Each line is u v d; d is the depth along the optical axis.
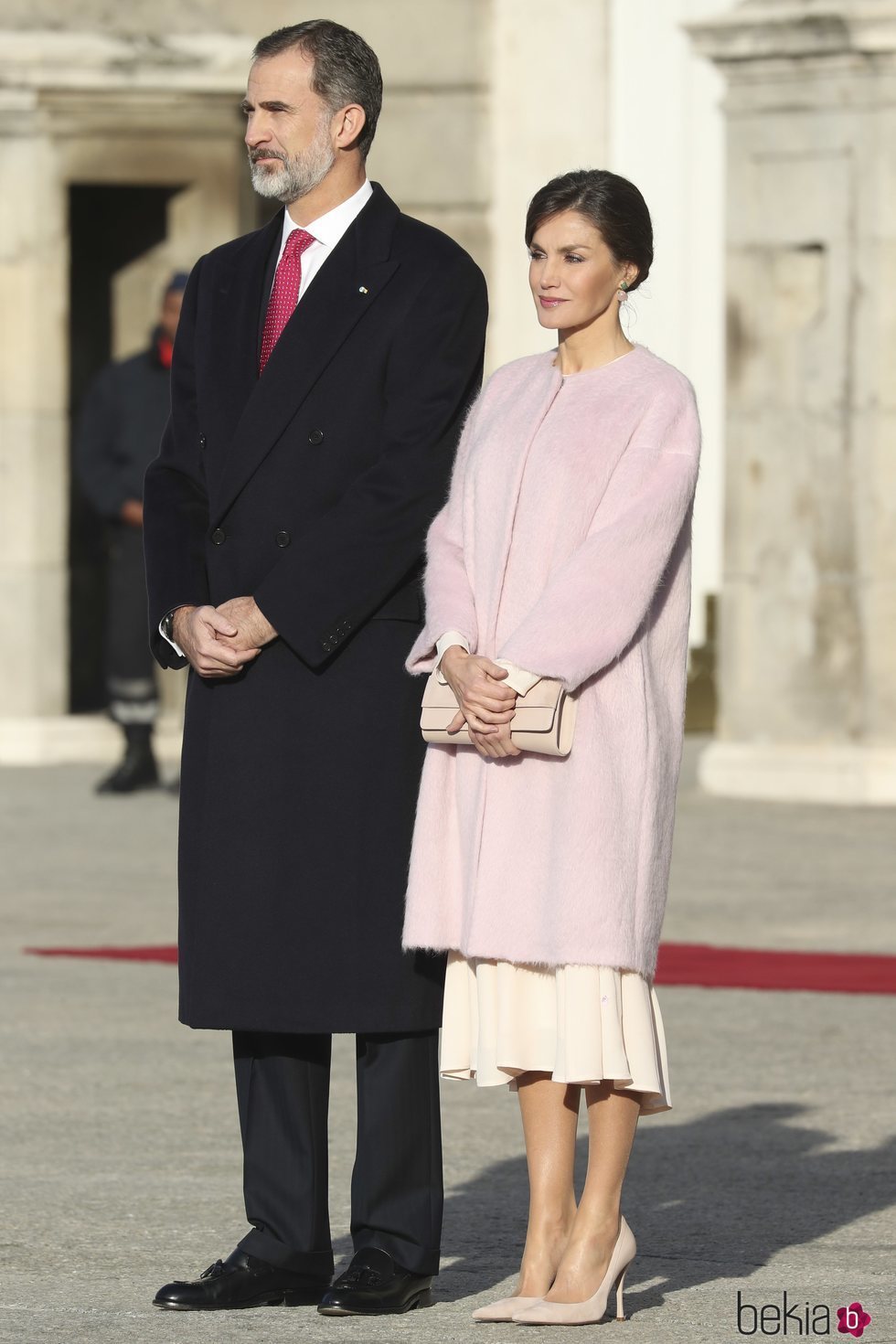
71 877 40.81
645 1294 20.16
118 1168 24.05
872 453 49.47
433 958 20.02
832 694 50.16
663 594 19.45
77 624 59.03
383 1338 18.97
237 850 19.91
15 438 56.06
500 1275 20.81
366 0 62.34
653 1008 19.22
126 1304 19.88
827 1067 28.23
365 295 20.06
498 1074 19.09
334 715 19.89
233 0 61.06
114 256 57.75
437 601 19.42
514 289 62.75
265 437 20.03
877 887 40.12
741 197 50.72
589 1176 19.28
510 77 62.56
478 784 19.23
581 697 19.02
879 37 49.06
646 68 63.28
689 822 47.03
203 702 20.20
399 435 19.95
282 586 19.73
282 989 19.80
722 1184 23.62
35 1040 29.45
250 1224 22.08
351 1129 25.86
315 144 20.02
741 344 50.78
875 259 49.38
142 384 49.78
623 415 19.25
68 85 55.19
